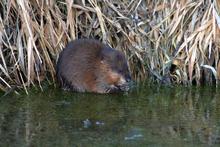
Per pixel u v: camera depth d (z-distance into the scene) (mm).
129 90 15031
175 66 15695
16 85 14734
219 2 15961
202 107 13734
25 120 12609
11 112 13086
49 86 14992
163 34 15750
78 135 11836
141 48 15586
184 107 13734
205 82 15648
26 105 13586
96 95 14586
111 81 14680
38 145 11320
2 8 15391
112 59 14656
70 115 12969
